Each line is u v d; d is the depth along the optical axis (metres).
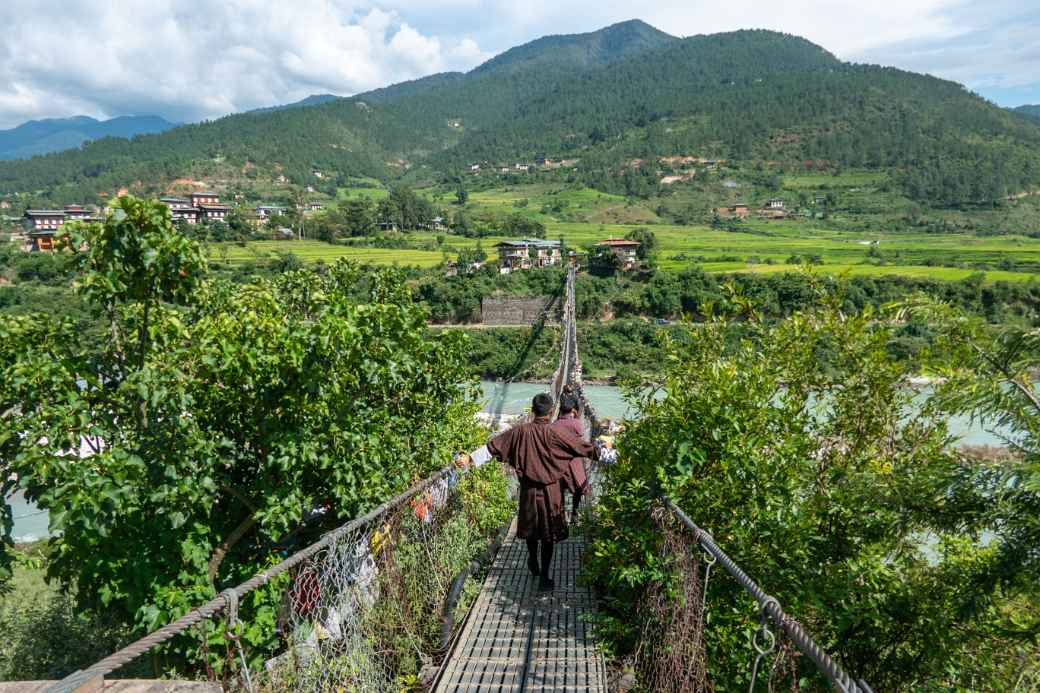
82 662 5.20
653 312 67.62
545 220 160.25
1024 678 3.45
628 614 3.67
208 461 3.63
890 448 4.10
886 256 94.50
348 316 4.14
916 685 3.40
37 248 82.44
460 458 4.93
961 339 3.58
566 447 4.15
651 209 172.75
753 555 3.37
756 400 3.70
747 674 3.11
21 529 16.73
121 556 3.71
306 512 4.49
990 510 3.24
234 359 3.78
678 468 3.42
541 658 3.29
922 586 3.46
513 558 4.97
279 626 4.00
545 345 59.28
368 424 4.48
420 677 3.24
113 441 3.77
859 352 3.99
